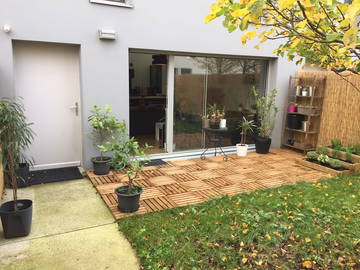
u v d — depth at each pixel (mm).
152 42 5688
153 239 3156
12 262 2816
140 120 8516
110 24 5281
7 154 3225
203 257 2863
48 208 3988
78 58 5422
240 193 4527
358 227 3469
